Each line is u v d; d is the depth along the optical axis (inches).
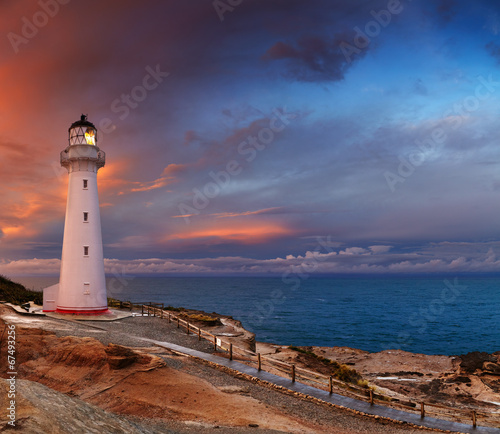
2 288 1732.3
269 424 617.9
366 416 689.6
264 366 956.0
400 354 1738.4
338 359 1676.9
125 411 652.7
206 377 820.0
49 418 228.7
